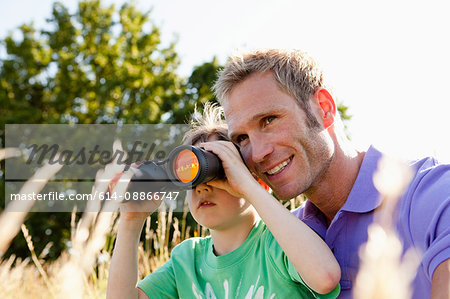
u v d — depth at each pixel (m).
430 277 1.15
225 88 1.65
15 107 15.29
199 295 1.78
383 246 0.68
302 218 1.78
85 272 1.42
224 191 1.72
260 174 1.63
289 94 1.56
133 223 1.83
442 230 1.17
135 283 1.80
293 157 1.57
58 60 16.84
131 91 16.53
